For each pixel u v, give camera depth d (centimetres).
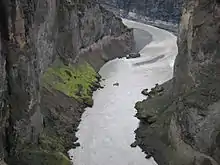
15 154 4994
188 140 5181
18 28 4919
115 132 6531
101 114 7194
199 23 5600
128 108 7469
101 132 6525
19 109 5047
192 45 5719
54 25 7862
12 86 4934
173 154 5469
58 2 8144
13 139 4972
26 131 5234
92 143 6162
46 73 7369
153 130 6350
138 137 6353
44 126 6056
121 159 5744
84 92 7856
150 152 5878
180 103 5675
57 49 8175
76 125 6688
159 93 7806
